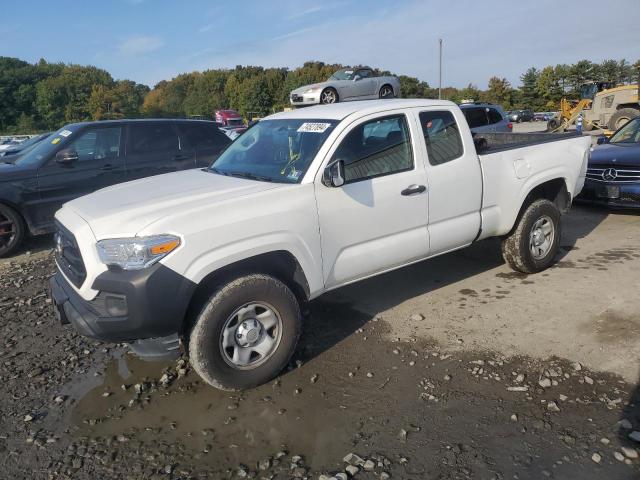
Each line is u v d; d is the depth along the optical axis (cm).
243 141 487
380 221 412
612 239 663
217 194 359
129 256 312
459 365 378
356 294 524
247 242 342
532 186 525
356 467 281
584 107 2583
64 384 380
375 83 1984
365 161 408
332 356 402
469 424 313
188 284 320
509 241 535
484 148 514
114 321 315
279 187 368
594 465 273
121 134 802
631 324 422
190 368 396
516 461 280
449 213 461
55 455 302
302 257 369
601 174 759
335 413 331
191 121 874
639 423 305
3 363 411
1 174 708
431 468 278
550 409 321
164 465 291
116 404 352
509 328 430
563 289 505
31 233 739
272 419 329
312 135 409
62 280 374
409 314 470
